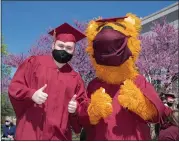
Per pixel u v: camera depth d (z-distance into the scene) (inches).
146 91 150.3
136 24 169.3
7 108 981.2
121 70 154.6
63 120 146.8
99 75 160.7
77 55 693.3
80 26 740.0
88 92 162.6
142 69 681.6
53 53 156.4
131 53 153.9
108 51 145.9
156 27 755.4
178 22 858.1
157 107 143.9
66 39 158.6
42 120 144.6
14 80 151.8
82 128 172.2
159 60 684.1
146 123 152.7
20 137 143.5
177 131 182.1
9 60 754.8
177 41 717.9
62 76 152.5
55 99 146.6
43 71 150.8
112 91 156.9
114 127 150.3
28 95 142.1
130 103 141.6
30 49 744.3
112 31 149.6
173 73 687.7
